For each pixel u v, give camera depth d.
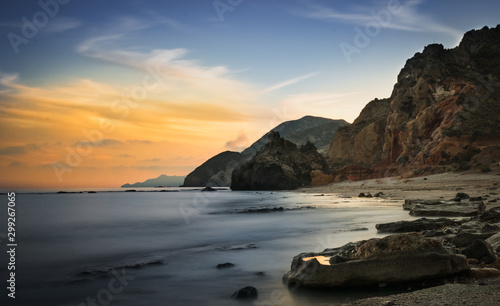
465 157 86.44
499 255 9.06
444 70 128.38
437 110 115.12
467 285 7.11
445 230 13.86
